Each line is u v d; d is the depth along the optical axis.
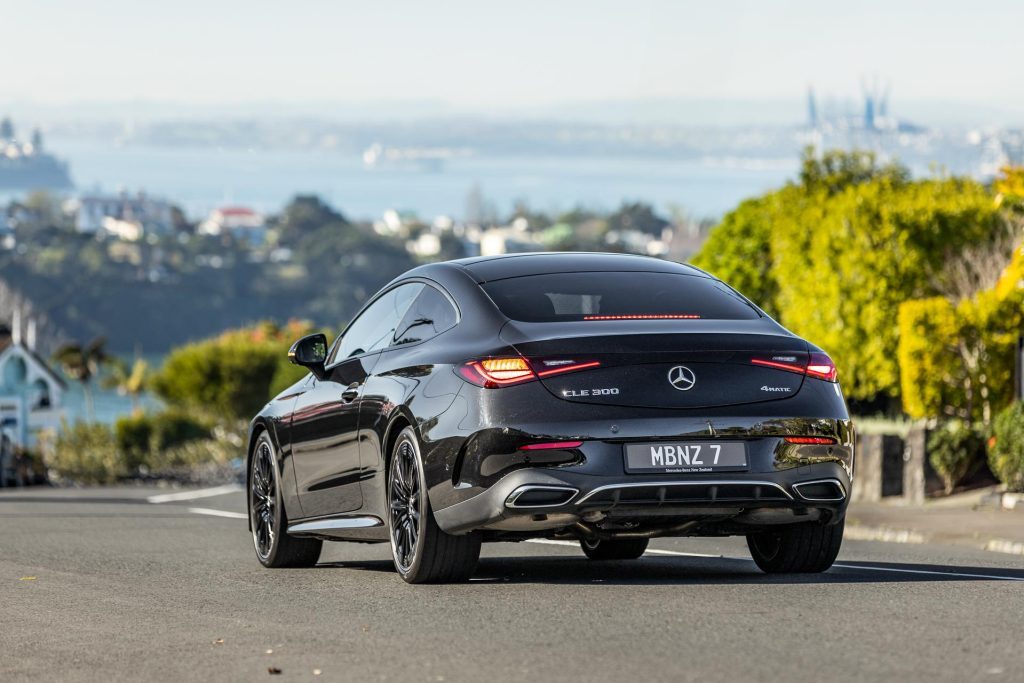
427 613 11.02
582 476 11.50
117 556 16.86
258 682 8.84
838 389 12.25
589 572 13.71
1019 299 29.52
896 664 8.70
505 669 8.84
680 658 8.98
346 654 9.55
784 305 42.56
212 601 12.32
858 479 27.09
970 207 39.06
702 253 49.03
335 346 14.77
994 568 14.10
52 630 11.07
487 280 12.78
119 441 78.69
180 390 91.62
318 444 14.17
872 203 39.31
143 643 10.33
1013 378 29.59
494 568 14.27
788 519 12.11
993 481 25.91
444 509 11.99
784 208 46.47
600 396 11.62
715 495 11.68
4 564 15.88
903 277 38.72
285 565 15.32
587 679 8.47
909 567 14.30
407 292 13.70
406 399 12.48
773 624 10.09
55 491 42.47
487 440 11.62
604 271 13.02
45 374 106.50
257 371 91.44
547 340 11.73
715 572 13.60
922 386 29.94
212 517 25.20
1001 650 9.12
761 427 11.77
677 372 11.73
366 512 13.44
